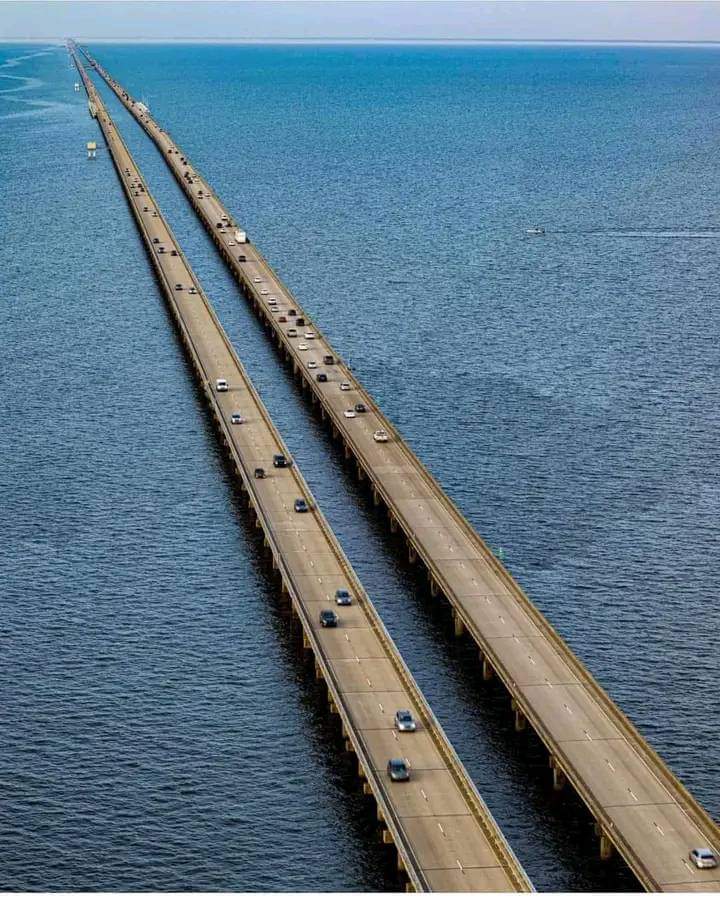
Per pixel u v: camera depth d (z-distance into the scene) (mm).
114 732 128500
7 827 114375
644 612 153625
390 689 132750
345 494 188125
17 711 131500
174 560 165500
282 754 125625
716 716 133625
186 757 124688
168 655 143000
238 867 110625
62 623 149250
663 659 143875
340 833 114875
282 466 193375
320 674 138375
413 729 125000
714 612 153875
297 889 108562
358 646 141750
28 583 158500
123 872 109625
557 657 139000
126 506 181500
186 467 196000
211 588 158250
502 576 157500
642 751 121875
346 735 126375
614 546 170250
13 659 141375
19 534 172250
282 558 161750
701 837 109875
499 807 119125
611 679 139625
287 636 147375
